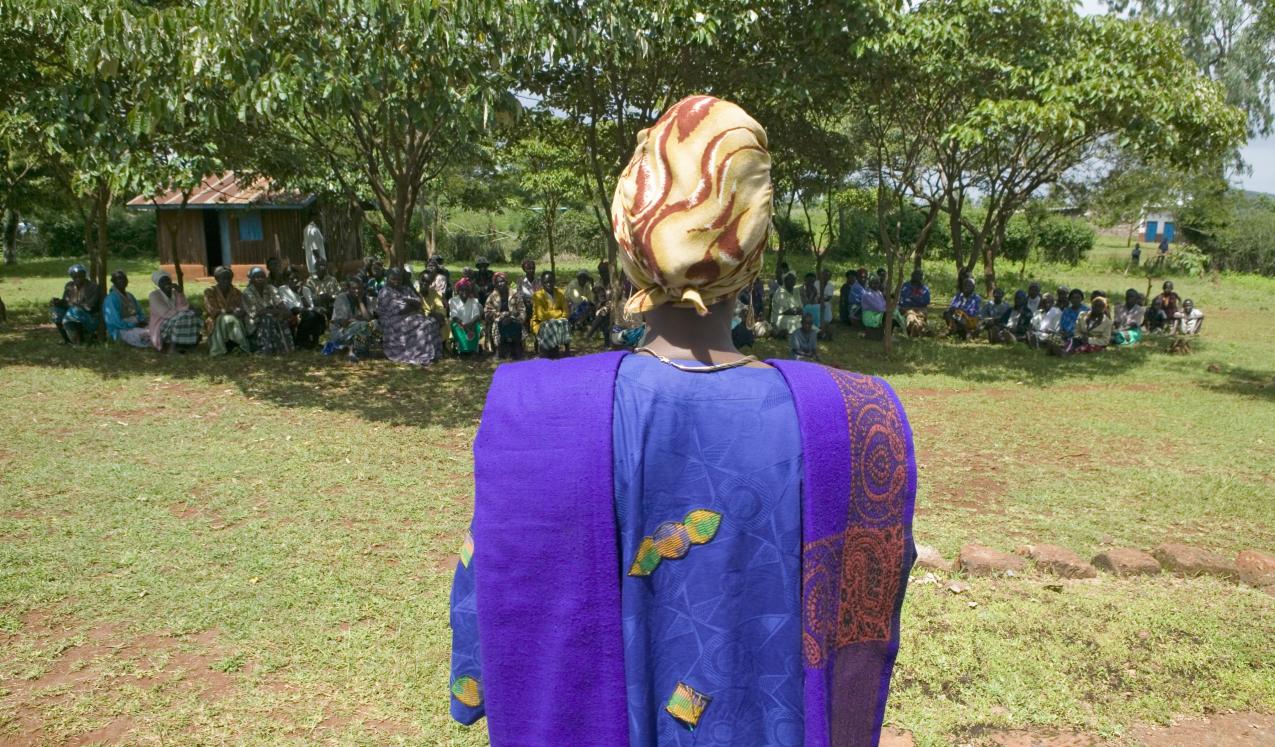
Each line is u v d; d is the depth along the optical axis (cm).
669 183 119
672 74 1146
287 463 668
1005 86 1149
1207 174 2331
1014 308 1538
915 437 829
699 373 118
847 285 1684
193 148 1035
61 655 379
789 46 1062
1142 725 342
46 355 1071
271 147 1293
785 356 1314
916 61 1102
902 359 1307
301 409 851
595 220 3088
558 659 115
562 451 114
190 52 740
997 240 1878
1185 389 1098
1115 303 2220
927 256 3350
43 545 491
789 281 1480
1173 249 3375
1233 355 1412
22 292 1892
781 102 1210
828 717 121
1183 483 684
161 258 2538
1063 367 1262
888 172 1844
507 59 830
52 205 1772
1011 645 394
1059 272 3131
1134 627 411
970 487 673
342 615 420
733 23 984
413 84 800
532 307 1275
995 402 1000
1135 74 1095
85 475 618
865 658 129
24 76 1045
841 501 119
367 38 760
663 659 116
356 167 1628
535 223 3145
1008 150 1700
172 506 566
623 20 885
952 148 1609
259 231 2548
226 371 1027
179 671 367
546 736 117
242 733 328
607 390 116
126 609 421
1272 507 630
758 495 115
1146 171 2000
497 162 2248
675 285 119
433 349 1147
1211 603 442
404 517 558
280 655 382
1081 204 2192
